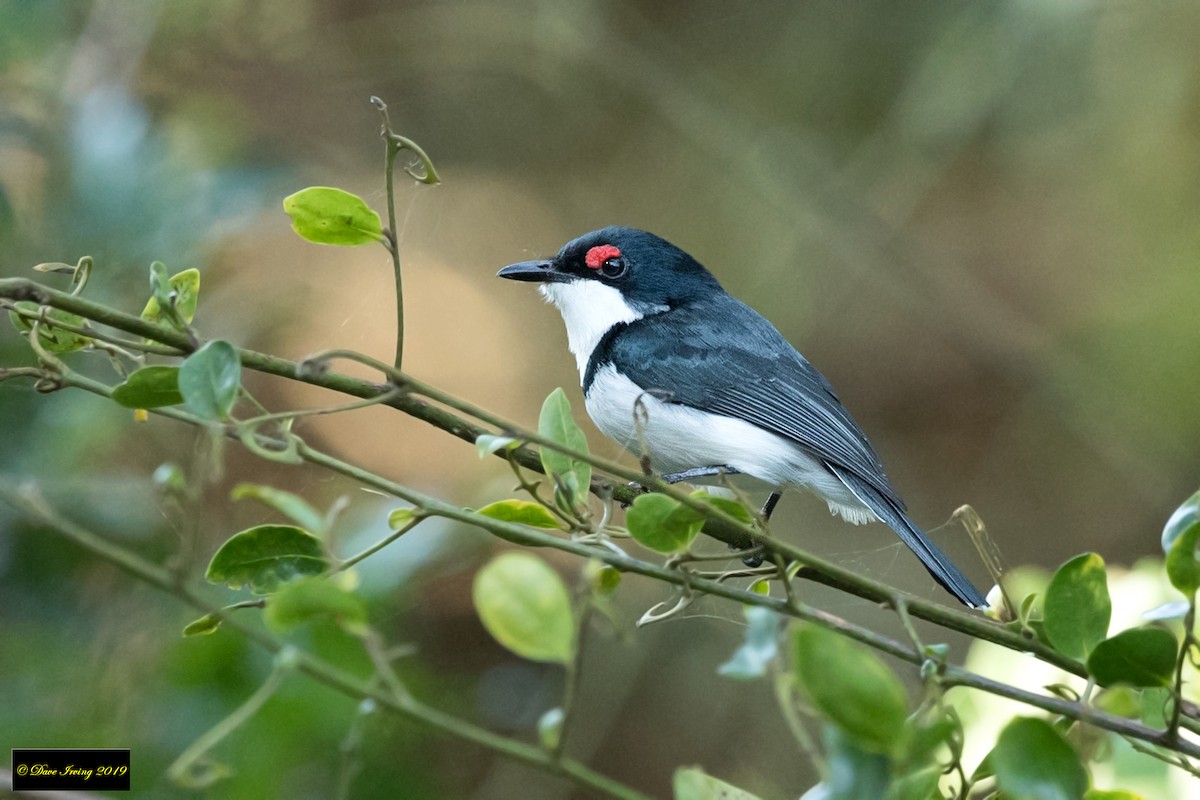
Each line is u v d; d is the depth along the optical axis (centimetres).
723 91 1587
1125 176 1612
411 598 972
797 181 1531
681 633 1374
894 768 360
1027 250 1659
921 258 1549
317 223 495
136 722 803
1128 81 1380
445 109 1789
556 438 520
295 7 1573
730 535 631
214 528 1098
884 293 1741
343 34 1622
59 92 977
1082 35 1315
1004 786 387
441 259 1805
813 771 1298
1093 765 586
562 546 473
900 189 1509
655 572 481
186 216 945
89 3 1083
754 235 1675
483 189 1814
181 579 402
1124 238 1634
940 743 391
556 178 1816
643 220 1741
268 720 772
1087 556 477
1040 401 1653
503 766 1110
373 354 1658
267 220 1088
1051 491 1616
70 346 531
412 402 532
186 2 1413
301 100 1592
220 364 437
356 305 1681
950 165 1681
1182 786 592
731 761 1315
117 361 539
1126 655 448
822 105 1580
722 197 1720
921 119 1370
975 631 502
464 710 1082
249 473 1218
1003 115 1438
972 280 1631
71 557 856
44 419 862
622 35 1622
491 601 392
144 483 870
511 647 391
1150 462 1494
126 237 918
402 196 1745
